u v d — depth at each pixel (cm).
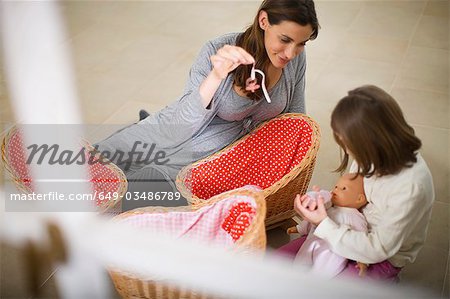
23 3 295
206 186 169
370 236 126
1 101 223
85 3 337
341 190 134
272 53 148
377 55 281
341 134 120
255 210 141
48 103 230
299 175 161
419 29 309
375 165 120
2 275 147
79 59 274
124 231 138
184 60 282
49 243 144
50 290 145
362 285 129
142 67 274
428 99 244
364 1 345
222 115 166
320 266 132
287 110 176
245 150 172
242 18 327
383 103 116
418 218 123
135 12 334
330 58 279
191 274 126
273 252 142
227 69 146
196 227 145
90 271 144
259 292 125
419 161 124
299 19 138
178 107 163
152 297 133
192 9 339
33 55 262
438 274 157
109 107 239
